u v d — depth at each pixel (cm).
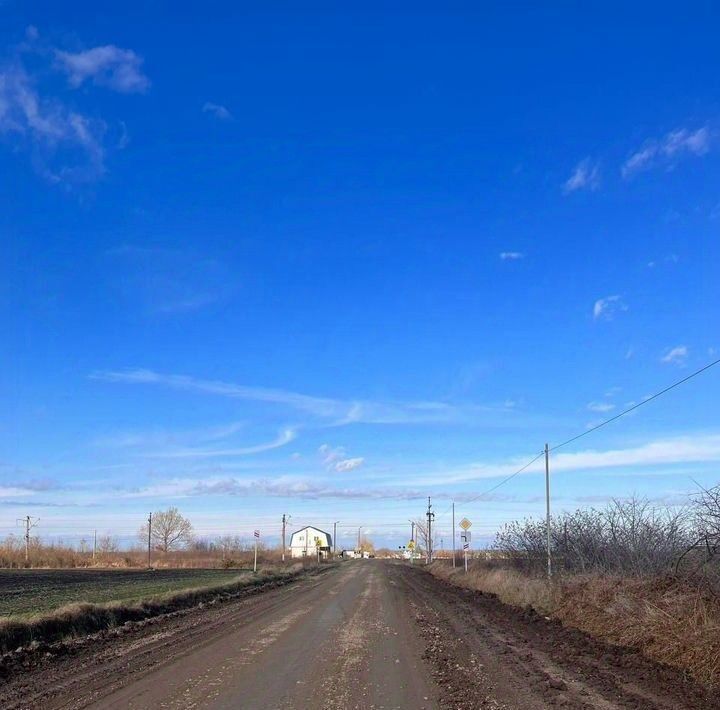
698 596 1341
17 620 1535
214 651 1408
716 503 1617
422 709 890
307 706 902
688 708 898
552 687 1031
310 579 5069
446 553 12650
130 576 5634
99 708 890
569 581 2256
